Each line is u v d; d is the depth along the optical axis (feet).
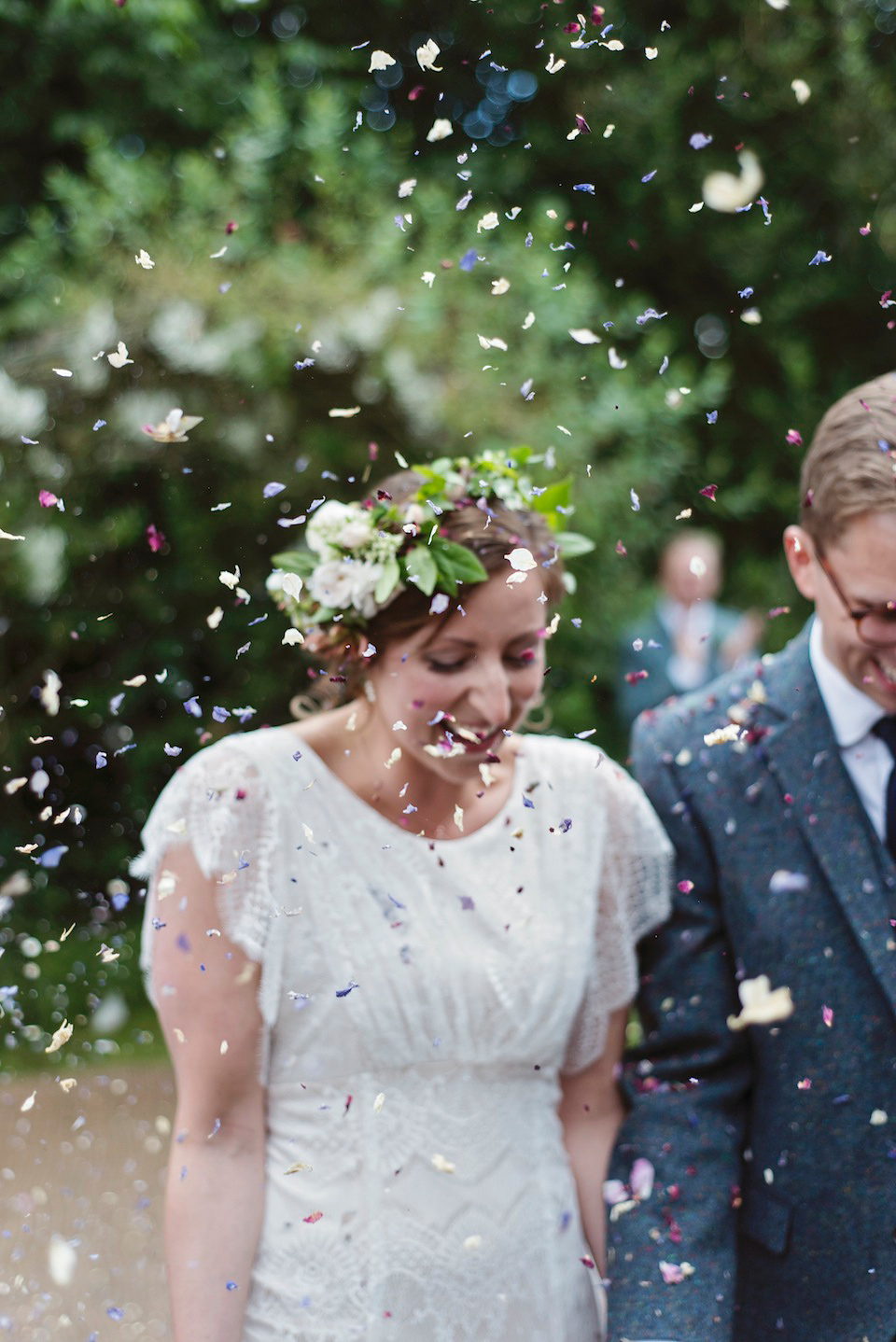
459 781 5.70
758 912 5.70
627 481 17.72
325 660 6.07
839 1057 5.50
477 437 17.06
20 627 17.60
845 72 23.39
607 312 20.20
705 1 23.40
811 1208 5.52
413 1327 5.56
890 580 5.03
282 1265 5.58
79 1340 8.39
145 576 17.89
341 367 16.72
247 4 20.47
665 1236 5.54
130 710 18.34
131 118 21.31
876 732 5.62
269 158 18.16
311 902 5.76
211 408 16.57
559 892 6.07
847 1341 5.43
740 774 5.82
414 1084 5.76
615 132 22.71
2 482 15.70
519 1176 5.80
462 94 22.21
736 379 24.99
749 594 22.66
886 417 5.13
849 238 24.67
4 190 21.93
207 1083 5.62
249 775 5.82
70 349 15.99
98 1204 9.98
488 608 5.44
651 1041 6.04
